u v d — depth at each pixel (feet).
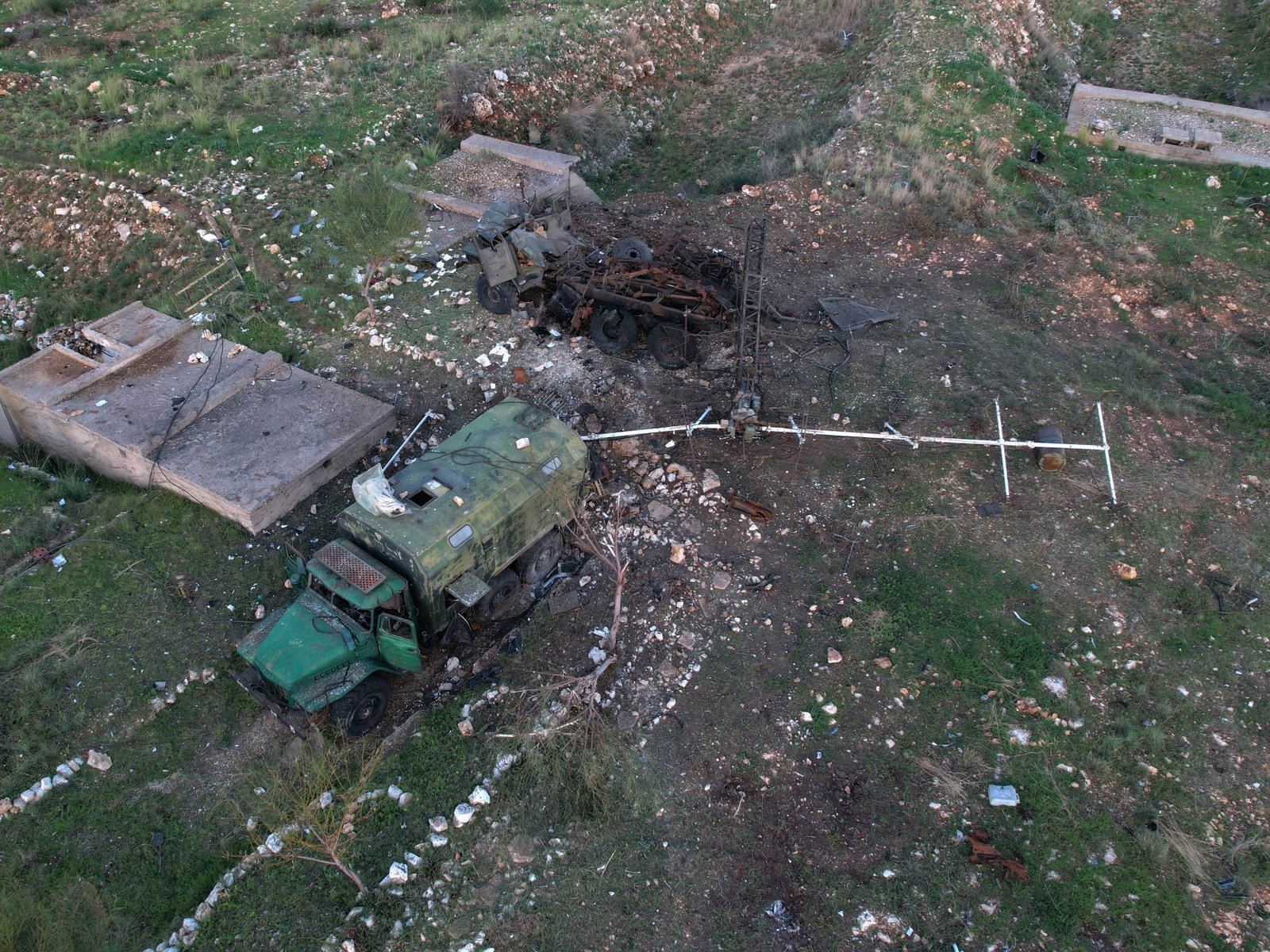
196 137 62.44
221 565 37.96
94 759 31.09
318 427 42.29
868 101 68.23
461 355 45.24
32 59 73.20
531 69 72.95
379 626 30.48
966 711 30.32
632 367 43.62
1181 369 45.32
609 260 43.75
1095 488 37.88
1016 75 73.92
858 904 25.68
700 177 70.18
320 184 59.16
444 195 59.00
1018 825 27.35
